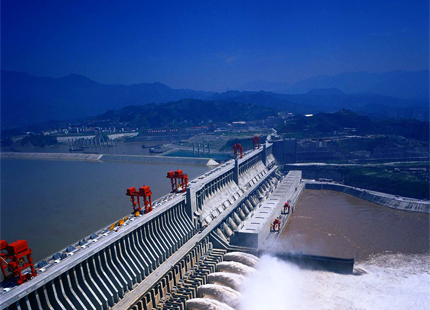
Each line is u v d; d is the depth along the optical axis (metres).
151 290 73.44
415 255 99.75
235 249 100.12
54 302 56.72
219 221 112.44
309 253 101.56
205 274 85.25
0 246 51.62
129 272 72.31
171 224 93.94
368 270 91.44
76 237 110.12
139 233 80.31
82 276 62.78
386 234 115.75
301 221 130.12
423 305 74.88
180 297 75.69
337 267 91.31
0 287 51.25
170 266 81.31
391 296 78.81
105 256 68.75
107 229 75.75
